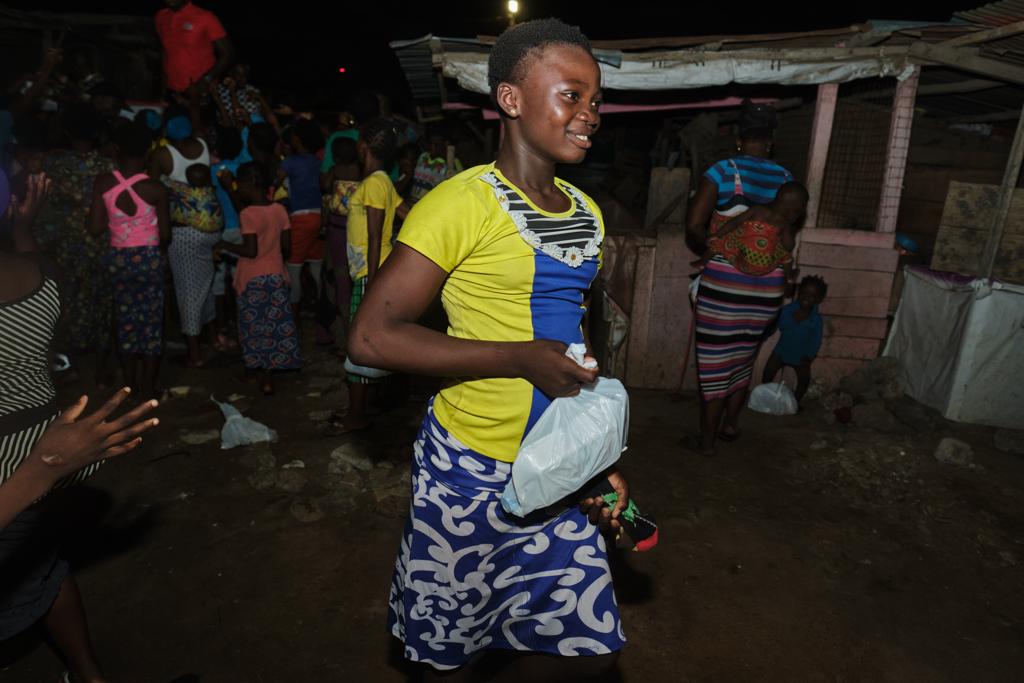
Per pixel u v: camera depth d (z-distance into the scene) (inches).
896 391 191.3
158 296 173.5
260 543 117.7
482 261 53.8
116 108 226.7
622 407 56.2
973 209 178.4
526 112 54.1
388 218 151.3
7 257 62.6
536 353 51.3
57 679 87.5
